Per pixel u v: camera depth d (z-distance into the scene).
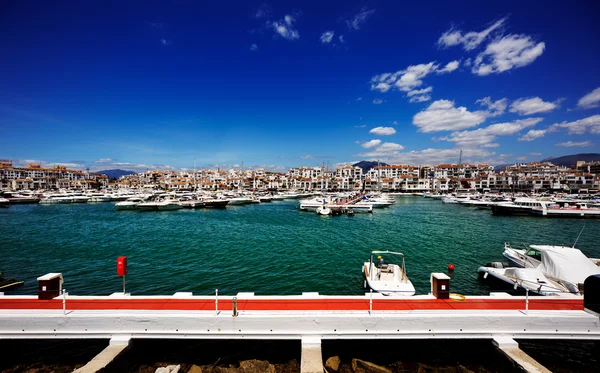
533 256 24.22
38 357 12.60
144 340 12.63
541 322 11.85
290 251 33.19
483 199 97.12
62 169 191.12
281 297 13.96
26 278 23.58
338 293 20.91
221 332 11.74
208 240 39.47
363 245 36.62
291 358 12.73
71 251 32.69
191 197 97.25
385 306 12.84
